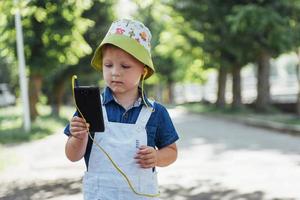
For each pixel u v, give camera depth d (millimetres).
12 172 9469
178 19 26172
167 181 8227
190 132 17656
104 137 2707
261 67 25547
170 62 49656
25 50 17516
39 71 18141
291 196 6949
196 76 42750
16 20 16453
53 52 17438
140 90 2805
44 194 7395
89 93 2574
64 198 7074
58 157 11508
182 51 28750
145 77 2814
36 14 10711
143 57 2693
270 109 25688
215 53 25672
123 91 2729
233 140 14562
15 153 12133
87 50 17625
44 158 11383
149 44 2783
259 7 20406
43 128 18094
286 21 20781
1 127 19078
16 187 7984
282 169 9141
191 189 7543
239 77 27516
